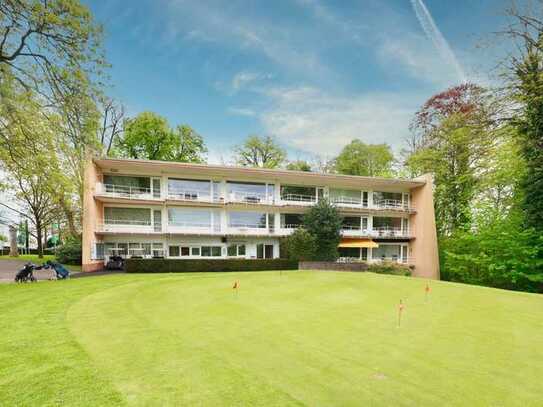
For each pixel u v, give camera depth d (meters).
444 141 29.11
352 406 3.56
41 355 4.66
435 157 30.08
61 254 26.64
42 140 13.44
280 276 18.23
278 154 46.31
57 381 3.75
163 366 4.32
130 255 26.19
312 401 3.64
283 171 28.14
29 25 12.29
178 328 6.71
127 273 20.78
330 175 29.67
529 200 21.05
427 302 10.90
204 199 27.25
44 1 12.20
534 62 18.14
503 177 23.11
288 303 10.05
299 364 4.85
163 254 26.95
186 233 26.73
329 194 32.38
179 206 27.73
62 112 13.62
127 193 26.25
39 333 5.89
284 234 29.67
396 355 5.39
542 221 20.64
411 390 4.06
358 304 10.15
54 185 14.12
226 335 6.29
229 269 23.67
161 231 26.69
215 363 4.50
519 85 18.72
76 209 27.62
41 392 3.46
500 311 9.54
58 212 31.72
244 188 29.48
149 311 8.41
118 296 10.49
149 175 26.92
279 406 3.29
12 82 12.90
